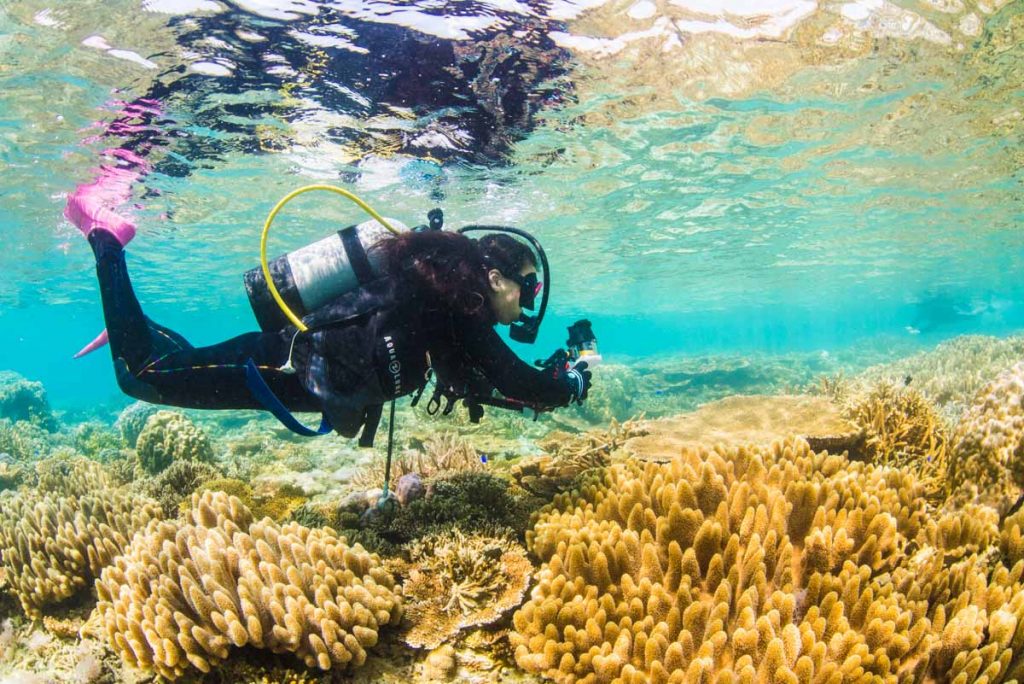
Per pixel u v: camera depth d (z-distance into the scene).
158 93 3.28
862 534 1.39
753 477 1.63
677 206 6.98
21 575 1.86
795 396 2.53
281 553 1.52
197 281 11.52
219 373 1.50
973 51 3.40
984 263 14.61
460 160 4.60
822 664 1.11
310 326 1.45
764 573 1.27
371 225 1.57
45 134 3.87
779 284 16.02
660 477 1.63
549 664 1.27
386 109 3.54
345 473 2.83
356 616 1.37
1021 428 1.69
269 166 4.70
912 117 4.45
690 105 4.00
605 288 15.82
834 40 3.22
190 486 2.48
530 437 4.89
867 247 10.75
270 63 2.96
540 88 3.47
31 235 6.98
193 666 1.38
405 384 1.48
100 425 6.91
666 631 1.22
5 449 6.00
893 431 2.21
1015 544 1.44
